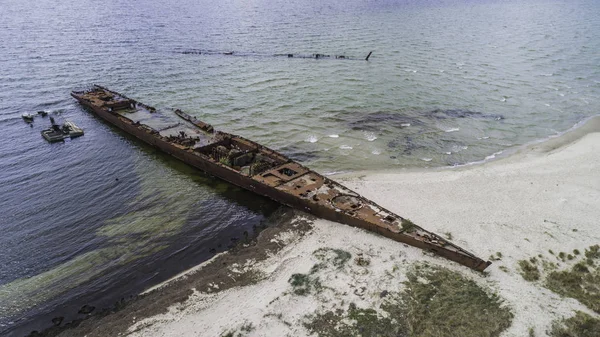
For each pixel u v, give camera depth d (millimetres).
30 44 87500
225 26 118750
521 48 86125
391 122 48875
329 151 41406
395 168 37531
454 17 135875
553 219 27859
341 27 117062
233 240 27969
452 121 48969
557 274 22312
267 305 20844
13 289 24266
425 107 53688
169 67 74375
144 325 20219
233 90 61250
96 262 26266
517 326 19016
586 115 49969
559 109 52125
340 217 27812
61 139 45094
